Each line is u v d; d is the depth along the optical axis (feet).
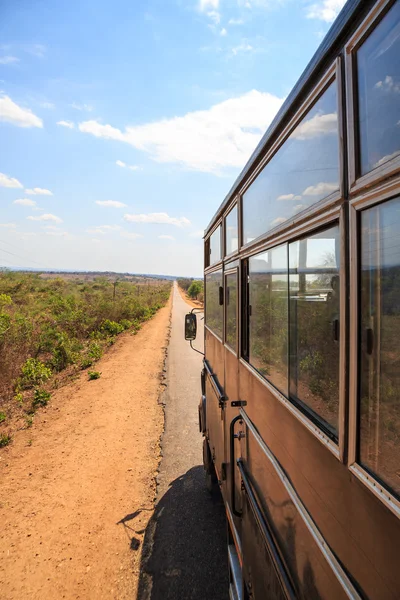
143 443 19.71
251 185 7.75
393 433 3.17
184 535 12.38
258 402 7.11
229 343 10.29
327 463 4.13
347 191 3.79
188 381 31.76
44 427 22.50
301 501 4.77
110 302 74.79
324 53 4.16
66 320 54.54
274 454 5.97
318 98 4.47
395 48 3.13
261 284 7.02
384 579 3.04
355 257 3.67
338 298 4.04
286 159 5.57
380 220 3.34
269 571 5.74
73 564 11.29
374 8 3.39
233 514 8.88
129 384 31.35
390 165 3.16
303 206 4.91
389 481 3.14
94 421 23.15
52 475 16.66
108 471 16.85
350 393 3.74
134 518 13.39
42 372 32.22
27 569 11.16
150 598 10.00
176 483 15.64
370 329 3.50
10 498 14.92
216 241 12.92
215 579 10.53
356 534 3.49
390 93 3.17
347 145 3.79
